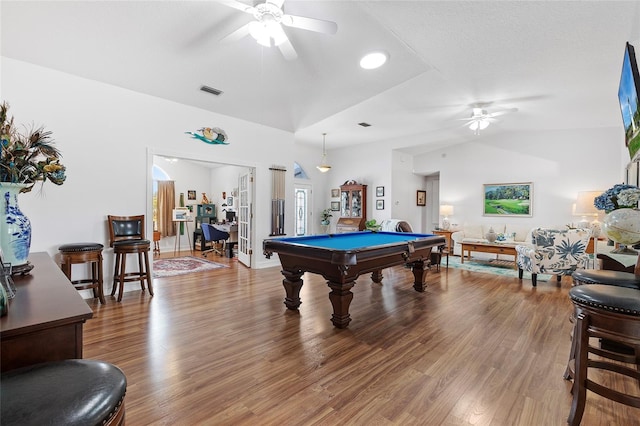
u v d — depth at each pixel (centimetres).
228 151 501
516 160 700
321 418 162
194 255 704
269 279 468
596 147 614
